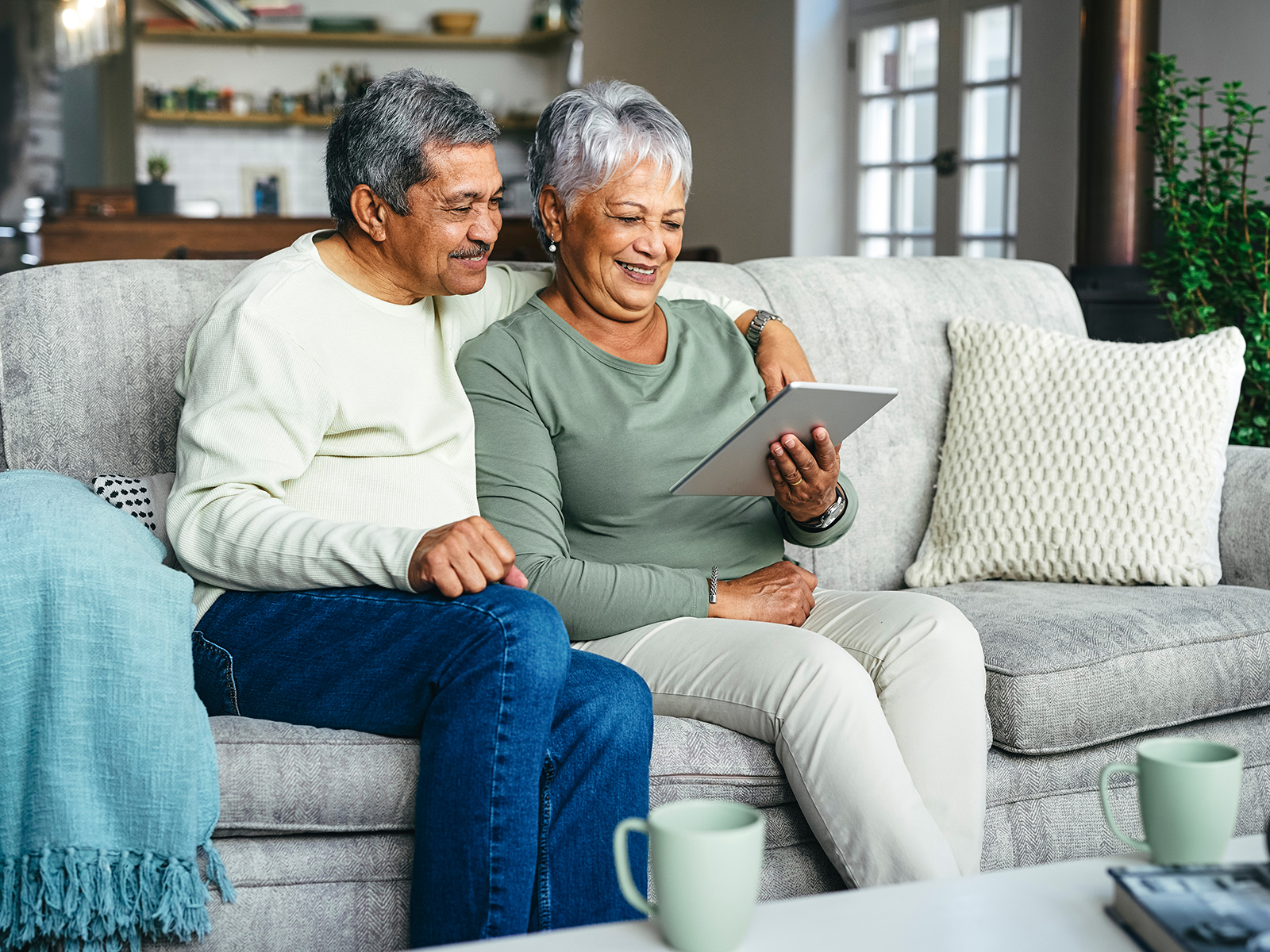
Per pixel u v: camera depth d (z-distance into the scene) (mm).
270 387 1481
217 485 1454
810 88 5332
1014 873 977
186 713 1274
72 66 8359
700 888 830
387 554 1370
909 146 5094
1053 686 1650
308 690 1397
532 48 8445
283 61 8266
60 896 1228
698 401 1794
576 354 1747
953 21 4809
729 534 1789
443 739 1279
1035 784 1699
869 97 5262
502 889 1250
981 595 1955
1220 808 930
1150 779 950
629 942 876
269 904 1321
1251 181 3717
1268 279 2629
